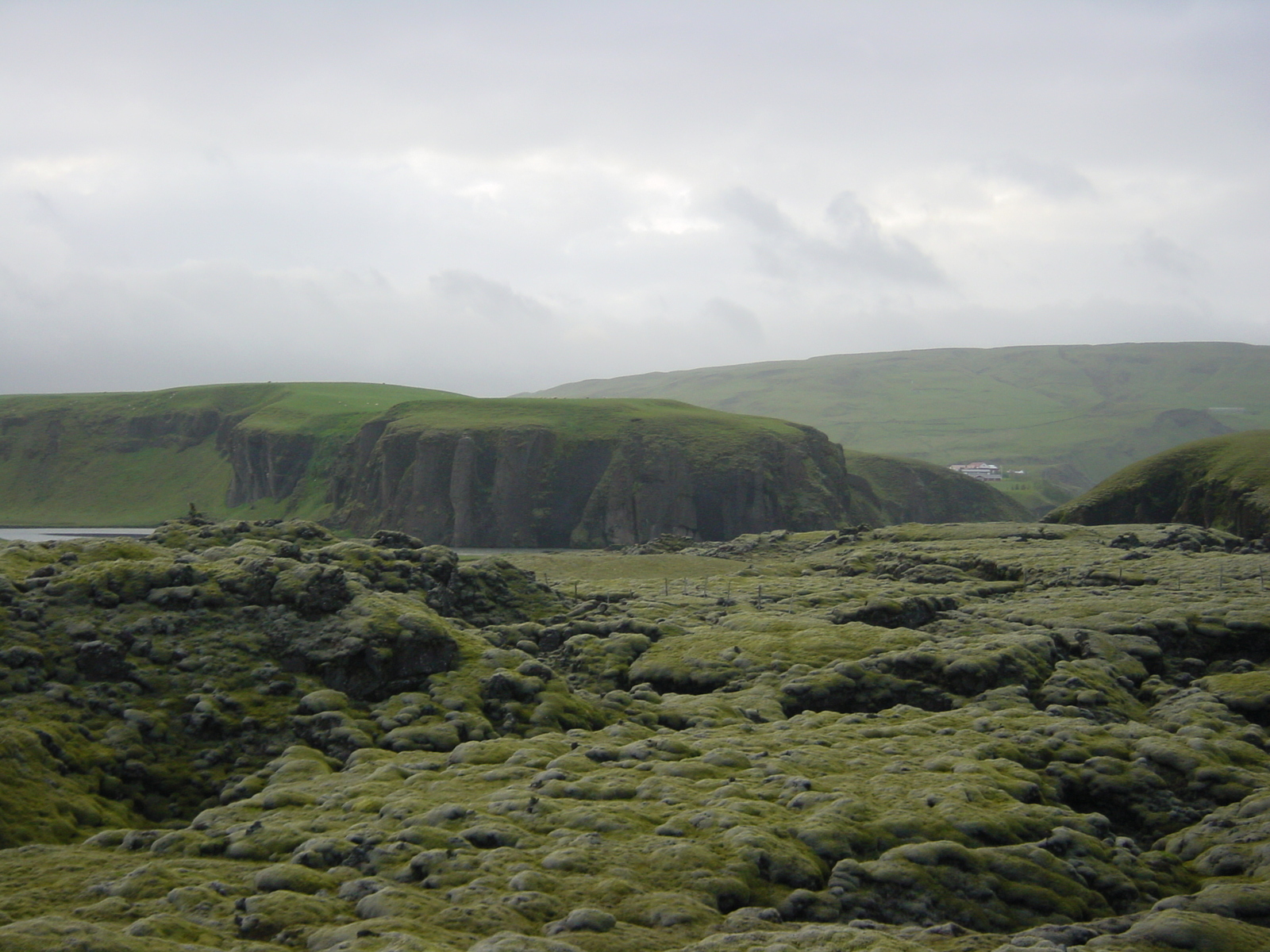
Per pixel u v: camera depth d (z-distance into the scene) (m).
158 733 92.94
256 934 51.31
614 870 60.84
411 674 109.31
